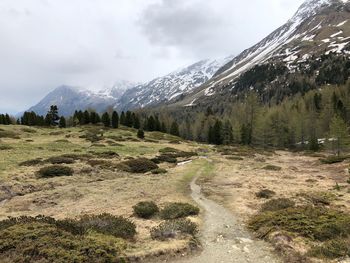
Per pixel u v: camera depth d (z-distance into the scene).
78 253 10.32
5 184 24.80
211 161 49.94
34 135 74.69
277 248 12.55
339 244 11.95
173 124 120.62
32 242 10.85
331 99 113.69
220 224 16.48
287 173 38.38
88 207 19.98
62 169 30.92
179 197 23.44
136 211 17.91
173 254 11.97
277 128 98.50
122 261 10.80
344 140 65.06
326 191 25.52
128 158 45.41
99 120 111.75
